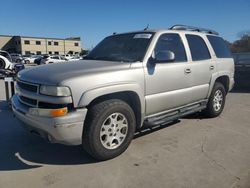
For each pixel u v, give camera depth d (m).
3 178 3.74
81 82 3.81
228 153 4.51
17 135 5.38
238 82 11.48
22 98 4.25
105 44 5.53
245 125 6.05
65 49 98.44
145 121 4.77
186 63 5.38
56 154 4.49
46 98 3.78
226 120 6.42
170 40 5.22
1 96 9.85
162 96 4.86
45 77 3.93
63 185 3.56
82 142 4.02
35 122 3.88
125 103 4.30
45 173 3.87
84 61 4.82
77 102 3.78
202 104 6.11
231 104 8.29
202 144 4.88
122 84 4.19
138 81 4.43
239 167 4.03
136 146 4.76
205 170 3.93
